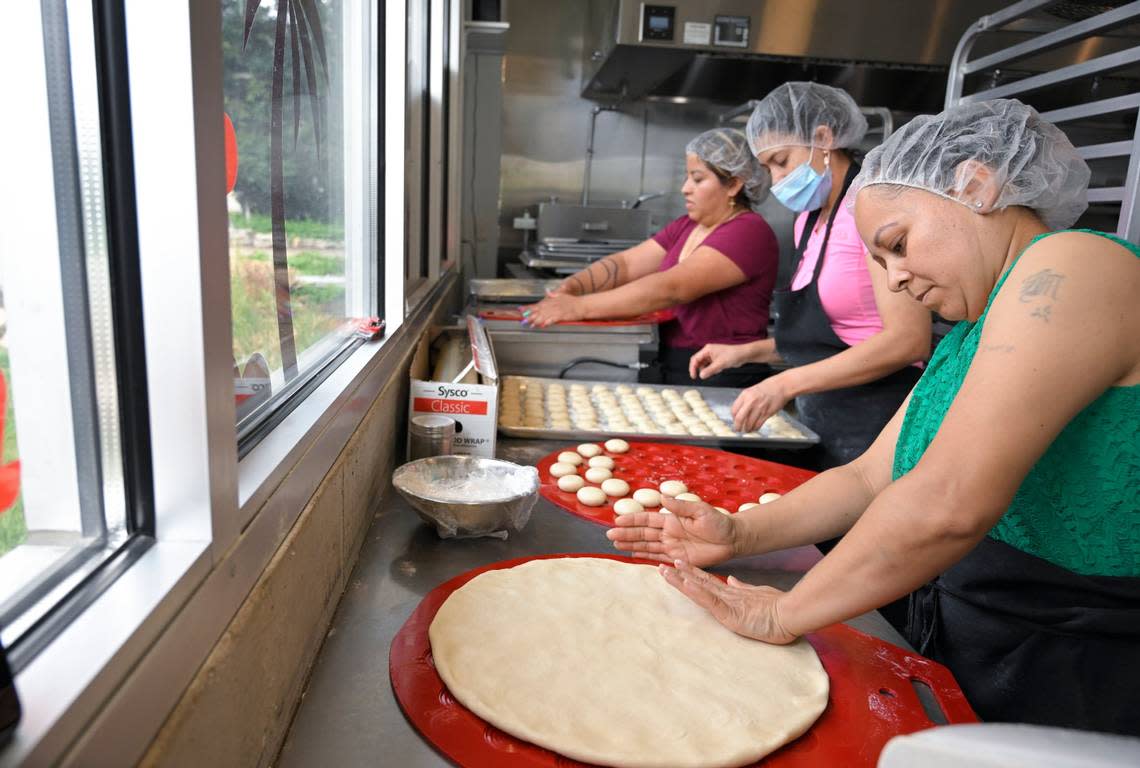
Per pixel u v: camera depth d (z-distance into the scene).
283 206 1.08
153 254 0.56
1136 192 1.93
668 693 0.84
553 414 2.00
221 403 0.61
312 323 1.28
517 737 0.75
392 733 0.76
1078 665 0.99
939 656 1.14
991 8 3.66
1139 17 1.97
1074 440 0.93
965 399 0.81
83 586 0.52
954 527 0.80
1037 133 0.91
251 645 0.64
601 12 4.02
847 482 1.18
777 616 0.94
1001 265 0.94
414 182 2.29
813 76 4.05
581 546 1.24
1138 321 0.80
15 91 0.52
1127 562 0.96
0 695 0.38
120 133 0.55
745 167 2.52
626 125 4.65
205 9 0.57
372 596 1.02
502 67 4.14
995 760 0.35
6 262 0.51
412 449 1.43
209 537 0.60
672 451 1.77
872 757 0.77
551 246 4.19
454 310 3.46
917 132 0.95
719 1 3.56
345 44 1.55
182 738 0.50
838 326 2.12
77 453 0.57
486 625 0.95
